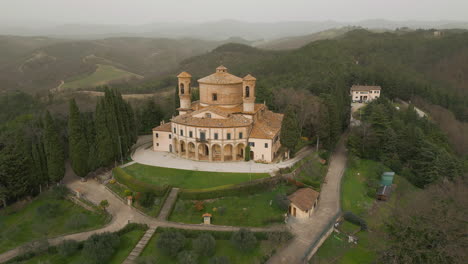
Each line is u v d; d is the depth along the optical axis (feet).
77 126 225.35
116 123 248.32
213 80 264.31
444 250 135.13
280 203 193.47
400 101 519.60
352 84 545.44
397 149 308.19
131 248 162.30
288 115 251.80
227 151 265.95
